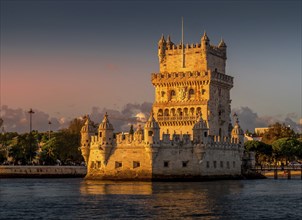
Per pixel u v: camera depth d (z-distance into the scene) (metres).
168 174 160.88
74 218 90.75
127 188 138.00
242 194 123.75
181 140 162.50
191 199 113.50
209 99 186.38
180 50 192.25
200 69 189.38
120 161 164.88
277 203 108.19
